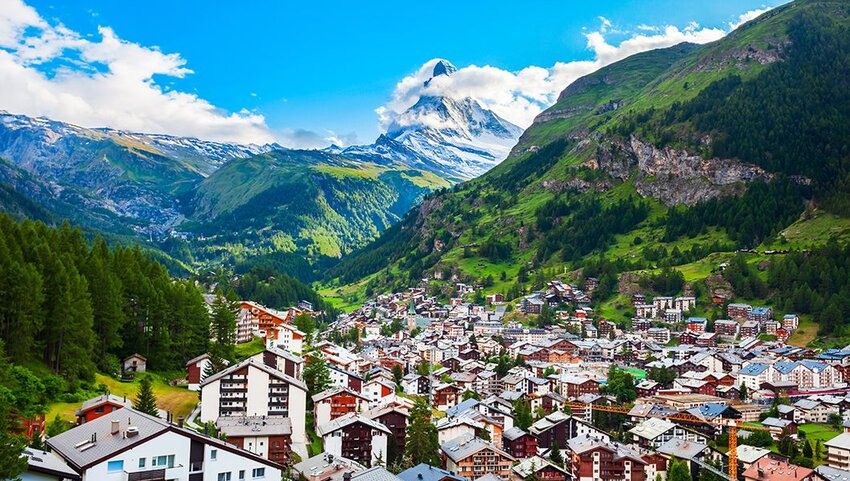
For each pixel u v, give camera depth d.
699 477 182.38
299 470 141.38
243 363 177.62
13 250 177.62
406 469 154.62
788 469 180.50
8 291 160.50
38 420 133.88
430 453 173.25
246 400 176.38
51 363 172.62
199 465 95.75
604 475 188.25
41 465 86.38
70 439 97.38
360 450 172.38
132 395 179.75
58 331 170.12
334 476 132.00
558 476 181.12
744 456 194.75
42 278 168.75
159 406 179.50
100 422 100.56
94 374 177.25
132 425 96.81
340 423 175.25
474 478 172.12
